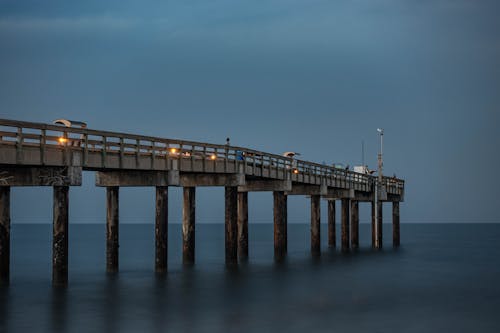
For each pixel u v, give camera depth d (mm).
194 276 49844
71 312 35781
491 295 44219
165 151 45469
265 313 36906
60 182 37844
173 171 46031
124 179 46375
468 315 37500
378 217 86250
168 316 35531
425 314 37656
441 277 53531
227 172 51656
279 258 62188
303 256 70438
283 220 62500
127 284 45219
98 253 84375
